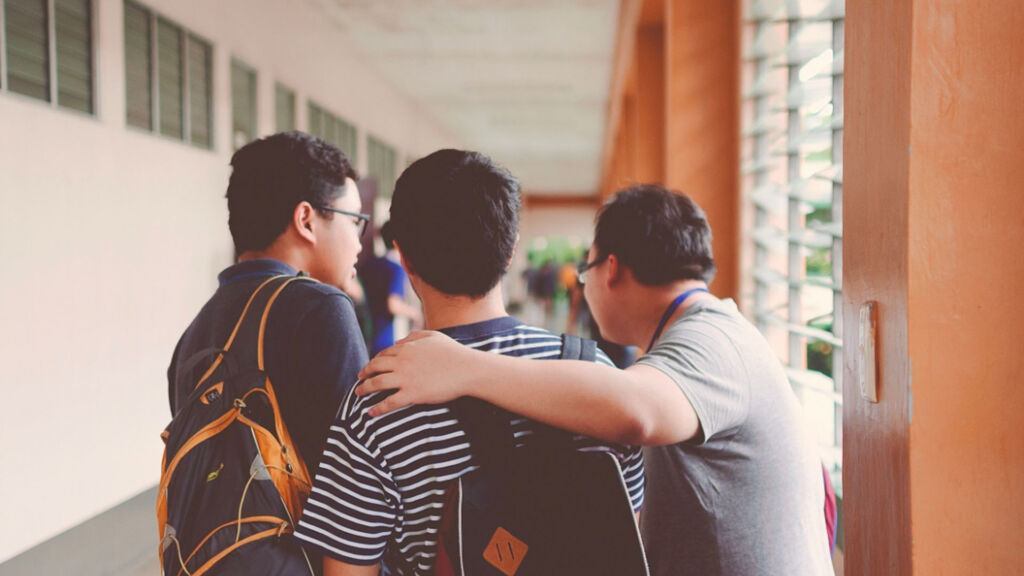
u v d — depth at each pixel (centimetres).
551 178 2170
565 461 84
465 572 80
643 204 122
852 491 104
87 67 405
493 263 91
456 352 84
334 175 133
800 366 229
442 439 83
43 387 364
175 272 485
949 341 84
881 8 93
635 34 523
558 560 81
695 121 307
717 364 97
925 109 84
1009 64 83
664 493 110
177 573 103
